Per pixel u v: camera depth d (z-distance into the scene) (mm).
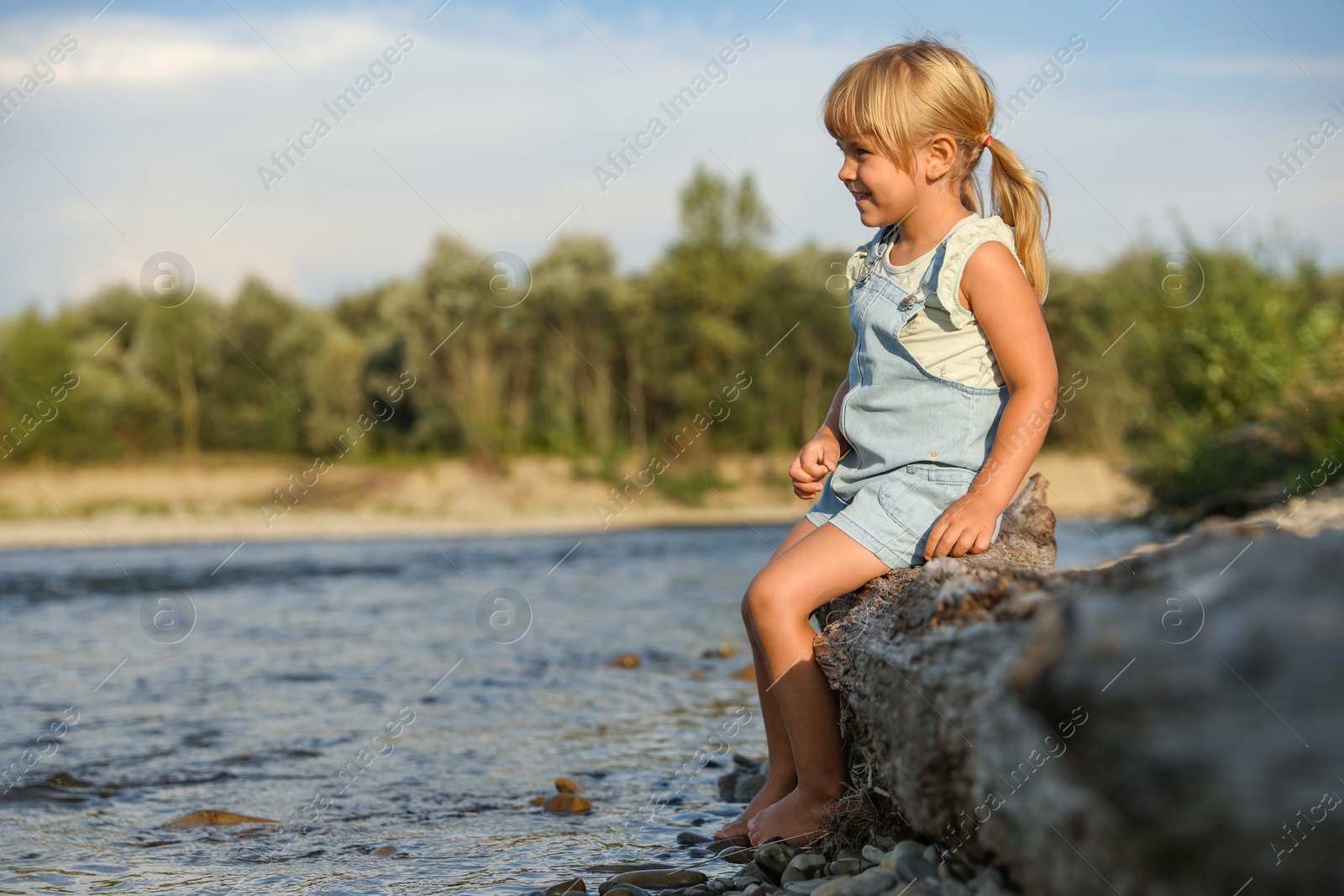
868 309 2309
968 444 2189
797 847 2127
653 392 22047
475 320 20672
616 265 23047
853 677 1996
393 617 6930
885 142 2227
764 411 21656
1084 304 12328
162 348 20266
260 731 3738
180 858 2379
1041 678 1353
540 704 4105
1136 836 1198
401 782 3045
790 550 2219
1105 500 15039
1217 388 9953
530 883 2146
